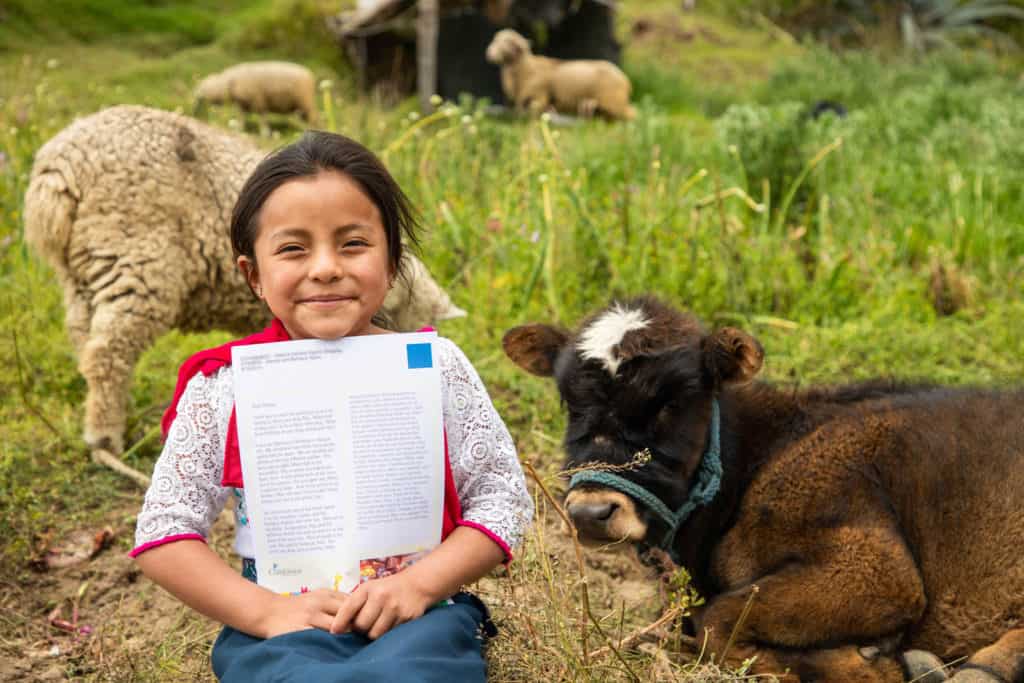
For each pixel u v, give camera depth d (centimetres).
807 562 364
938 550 363
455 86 1614
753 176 894
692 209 770
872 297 760
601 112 1519
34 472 510
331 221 261
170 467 268
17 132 848
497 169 871
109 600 432
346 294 264
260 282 276
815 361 648
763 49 2039
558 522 482
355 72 1644
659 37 2031
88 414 514
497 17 1592
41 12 1595
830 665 354
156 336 515
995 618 353
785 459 382
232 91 1344
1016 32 2273
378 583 256
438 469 271
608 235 762
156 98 1372
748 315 698
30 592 431
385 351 269
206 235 514
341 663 239
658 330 368
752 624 357
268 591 260
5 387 604
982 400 388
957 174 916
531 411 576
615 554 464
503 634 316
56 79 1409
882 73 1772
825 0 2219
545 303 718
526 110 1530
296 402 264
